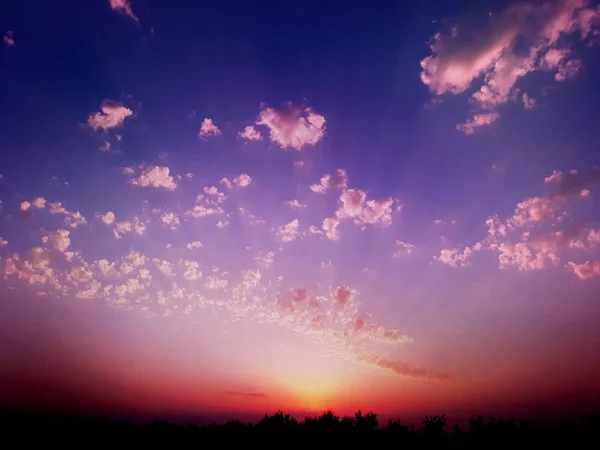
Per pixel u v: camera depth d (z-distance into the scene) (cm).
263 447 1477
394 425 1619
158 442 1670
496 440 1373
